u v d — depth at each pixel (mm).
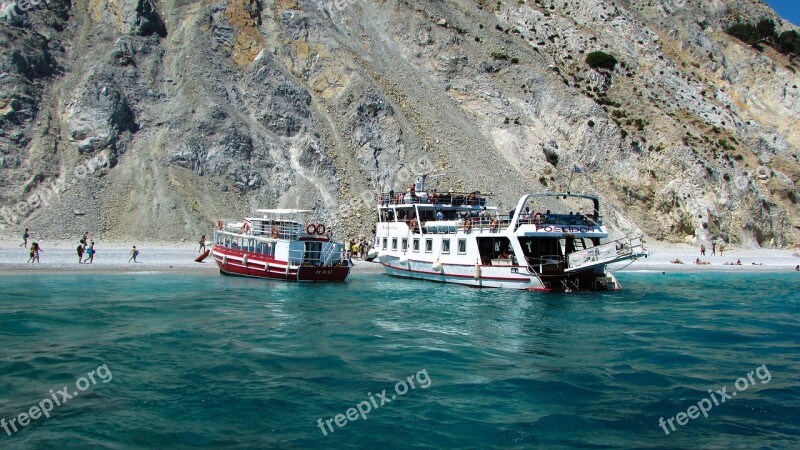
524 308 31328
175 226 52938
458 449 13078
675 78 112875
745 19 152750
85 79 60188
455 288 39094
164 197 54281
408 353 20828
